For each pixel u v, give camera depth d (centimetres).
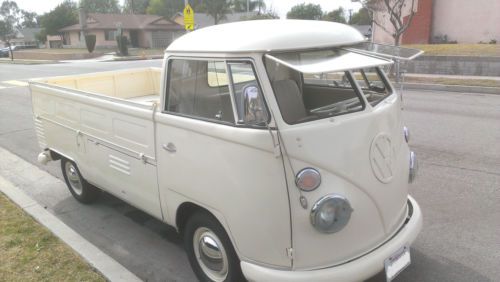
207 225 331
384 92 382
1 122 1045
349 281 285
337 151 282
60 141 520
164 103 346
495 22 2108
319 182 275
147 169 375
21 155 767
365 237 299
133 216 511
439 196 525
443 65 1585
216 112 320
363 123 299
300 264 284
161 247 439
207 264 352
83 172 493
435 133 806
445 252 405
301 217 276
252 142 276
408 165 354
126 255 426
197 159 317
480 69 1525
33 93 560
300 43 296
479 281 361
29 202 523
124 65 2745
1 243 425
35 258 399
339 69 267
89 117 445
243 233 296
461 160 649
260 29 307
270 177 275
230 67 298
